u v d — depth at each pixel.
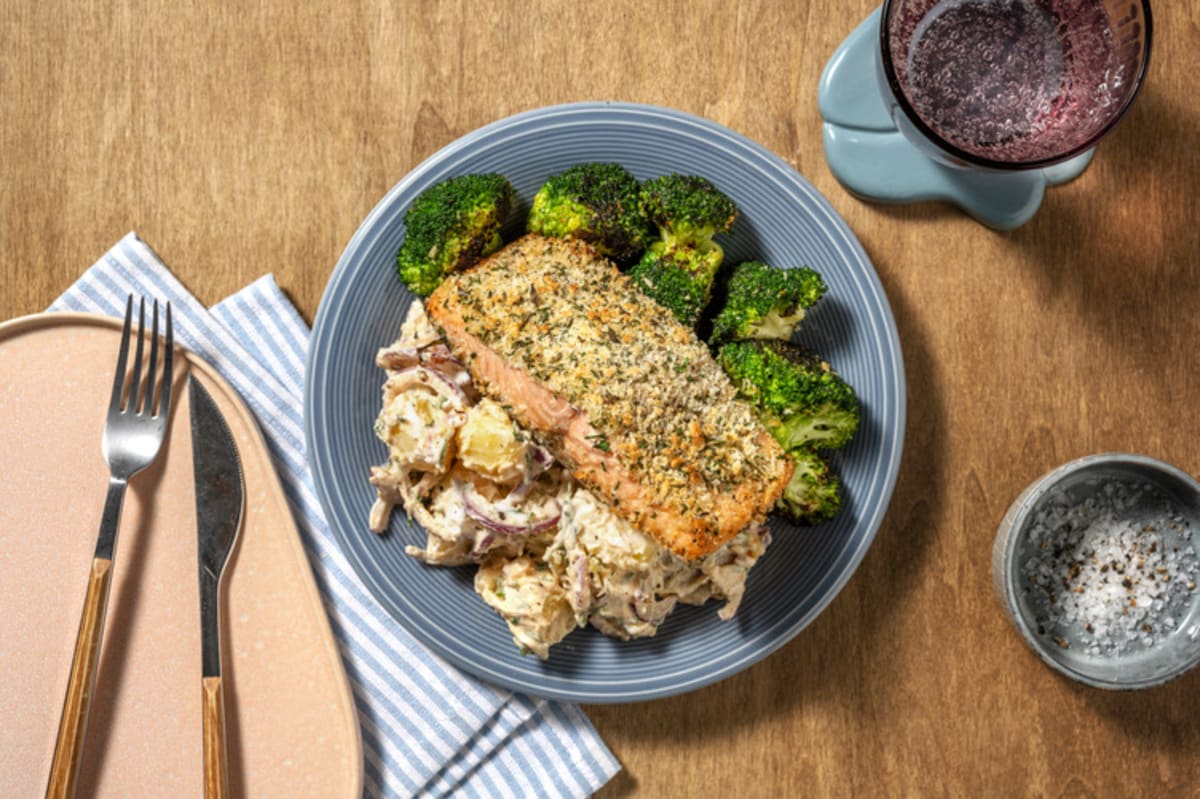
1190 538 0.69
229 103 0.69
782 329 0.66
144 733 0.68
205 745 0.66
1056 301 0.70
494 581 0.66
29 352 0.68
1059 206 0.71
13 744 0.68
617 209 0.65
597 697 0.67
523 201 0.67
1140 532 0.69
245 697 0.68
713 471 0.63
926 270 0.70
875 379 0.67
